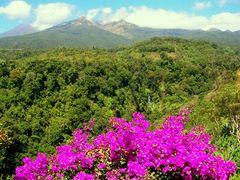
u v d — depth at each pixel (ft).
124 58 393.09
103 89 264.72
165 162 22.04
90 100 243.40
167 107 309.22
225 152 43.47
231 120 72.28
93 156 24.40
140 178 22.04
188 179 21.71
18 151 146.72
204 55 494.59
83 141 26.07
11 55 449.89
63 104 213.46
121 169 22.85
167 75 379.96
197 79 390.42
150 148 22.81
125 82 312.71
